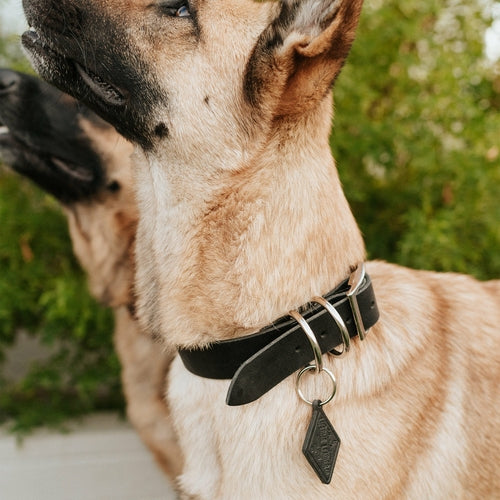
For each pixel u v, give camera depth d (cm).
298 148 62
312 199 61
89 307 108
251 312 59
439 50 112
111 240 91
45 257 116
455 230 110
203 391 61
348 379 58
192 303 61
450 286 68
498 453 62
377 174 119
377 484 56
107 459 111
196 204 62
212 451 61
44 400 125
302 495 56
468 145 112
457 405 61
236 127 62
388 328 62
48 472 108
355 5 59
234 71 63
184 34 65
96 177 90
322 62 60
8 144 93
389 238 117
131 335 88
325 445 56
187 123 63
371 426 57
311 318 58
